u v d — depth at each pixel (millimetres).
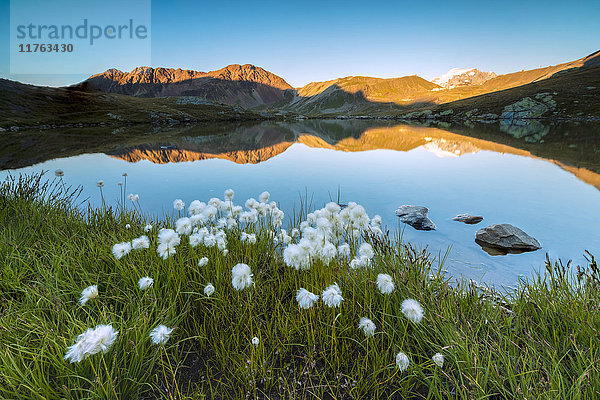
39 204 6406
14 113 62062
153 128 61500
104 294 3361
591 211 8750
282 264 4559
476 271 5223
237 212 5062
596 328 2648
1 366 2184
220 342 2879
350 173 15828
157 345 2660
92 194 11109
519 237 6254
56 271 3588
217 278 3604
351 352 2869
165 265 3746
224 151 27016
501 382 2279
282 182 13656
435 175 14914
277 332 3115
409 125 81875
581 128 45781
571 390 2070
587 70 112938
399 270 3734
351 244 4324
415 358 2783
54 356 2291
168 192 11680
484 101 110875
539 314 3070
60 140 35531
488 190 11648
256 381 2596
